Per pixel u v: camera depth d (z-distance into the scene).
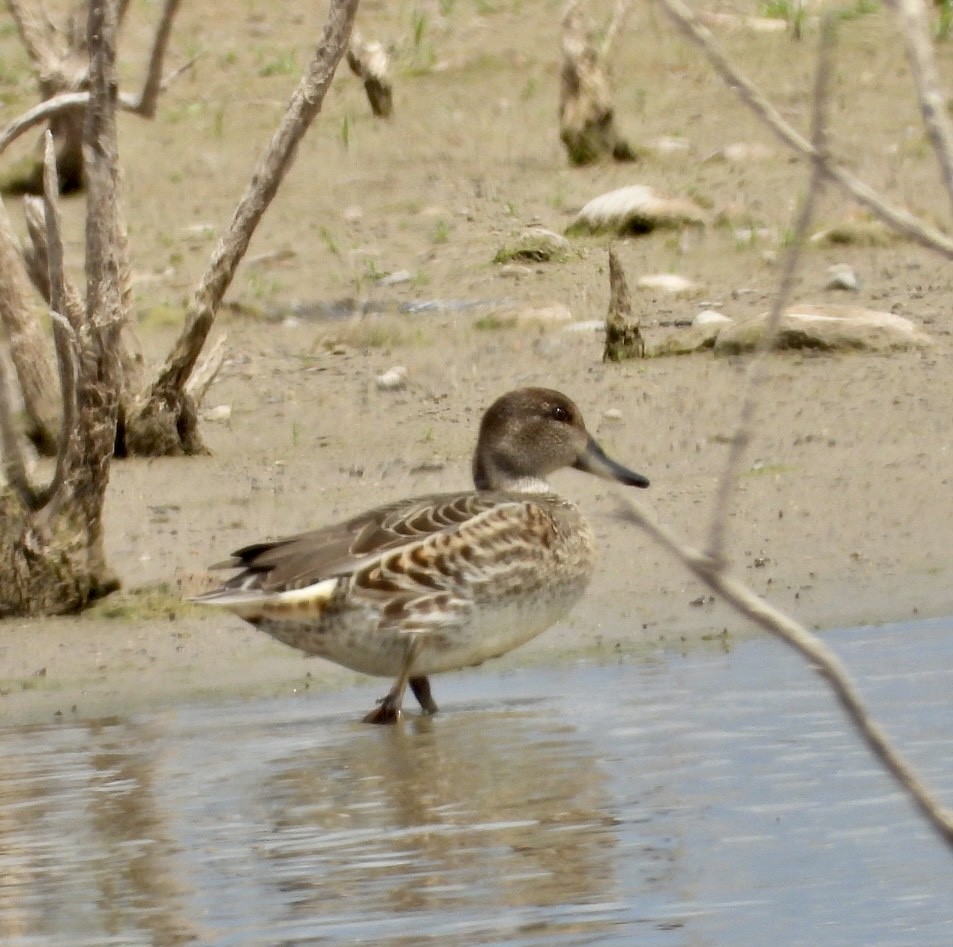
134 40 31.08
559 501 11.17
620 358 17.72
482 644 10.41
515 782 8.61
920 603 11.70
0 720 10.55
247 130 26.86
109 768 9.30
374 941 6.59
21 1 22.27
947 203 21.72
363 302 20.38
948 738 8.86
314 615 10.16
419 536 10.29
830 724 9.30
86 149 11.88
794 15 28.77
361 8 32.19
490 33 30.27
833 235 20.88
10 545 12.34
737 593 3.47
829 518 13.38
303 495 14.41
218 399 17.45
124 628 12.03
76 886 7.43
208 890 7.30
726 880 7.07
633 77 27.42
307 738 9.74
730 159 23.94
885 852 7.35
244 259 21.95
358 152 25.80
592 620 11.96
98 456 12.23
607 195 22.33
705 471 14.59
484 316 19.36
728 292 19.73
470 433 15.91
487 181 24.20
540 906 6.89
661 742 9.17
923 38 3.45
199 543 13.44
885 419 15.43
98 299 11.99
